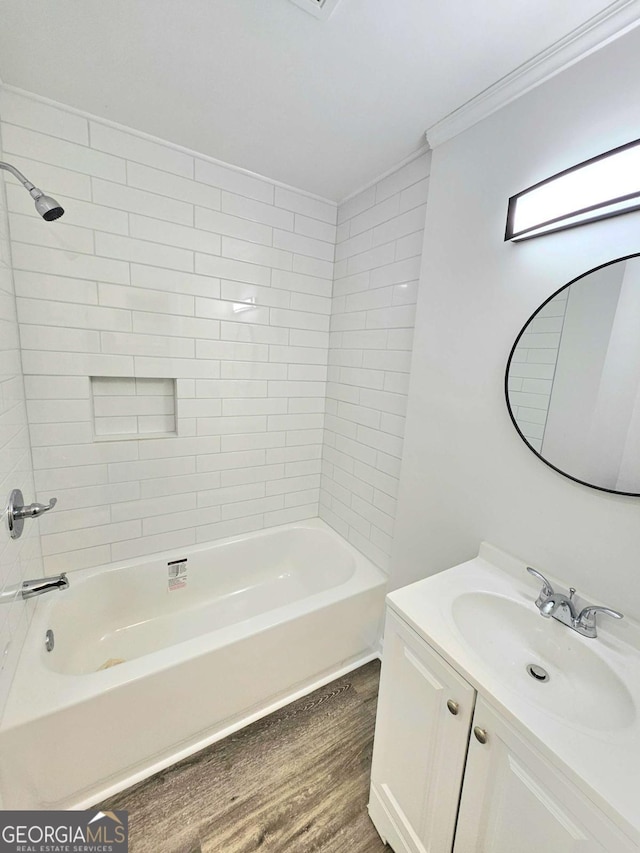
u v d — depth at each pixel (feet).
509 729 2.41
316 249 6.78
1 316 3.94
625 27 2.84
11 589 3.79
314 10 3.03
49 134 4.46
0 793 3.26
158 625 6.16
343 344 6.86
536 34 3.14
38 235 4.61
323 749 4.58
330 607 5.31
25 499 4.60
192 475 6.41
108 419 5.75
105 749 3.88
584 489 3.31
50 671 3.92
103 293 5.13
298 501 7.72
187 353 5.93
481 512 4.29
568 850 2.09
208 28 3.25
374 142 4.89
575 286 3.27
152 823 3.78
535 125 3.49
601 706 2.75
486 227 4.01
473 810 2.70
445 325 4.59
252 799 4.03
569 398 3.37
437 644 2.96
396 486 5.78
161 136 5.01
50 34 3.35
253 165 5.64
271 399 6.93
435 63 3.52
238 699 4.74
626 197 2.78
